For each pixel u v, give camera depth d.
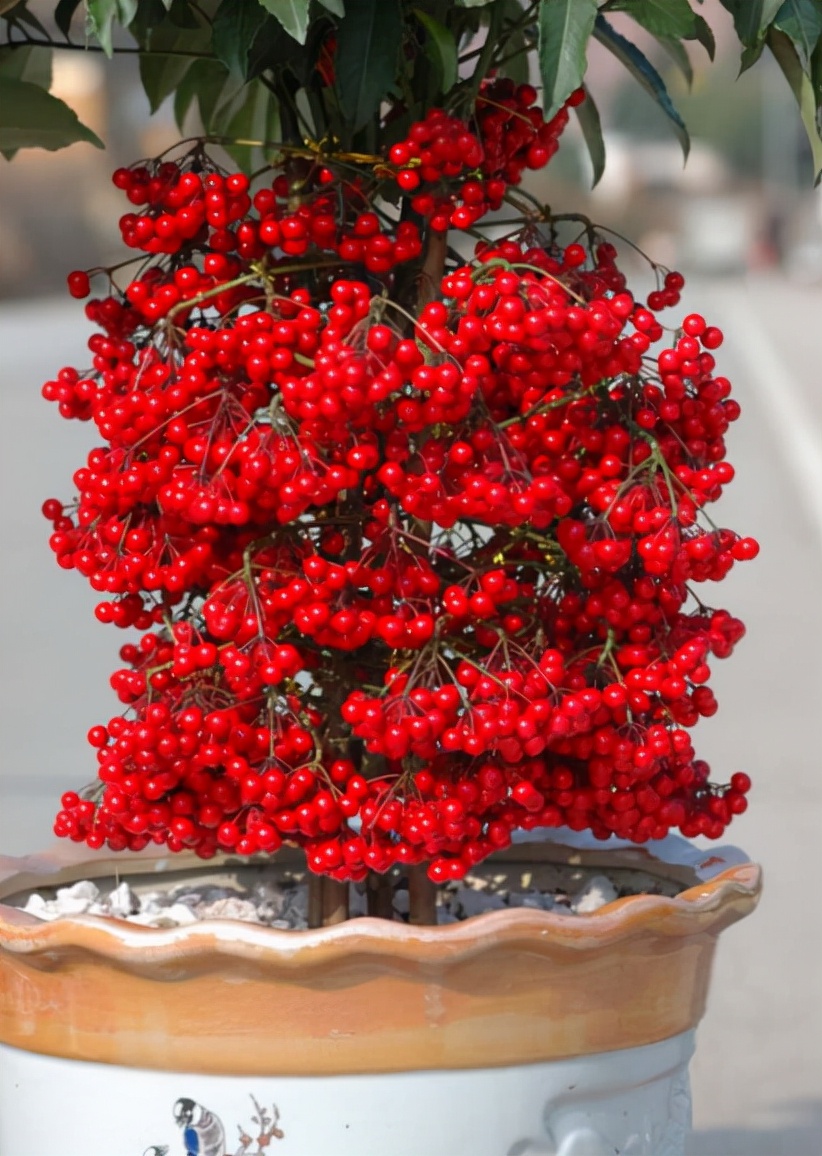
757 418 8.70
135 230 1.43
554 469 1.41
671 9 1.45
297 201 1.44
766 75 20.84
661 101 1.57
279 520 1.40
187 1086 1.40
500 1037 1.40
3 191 14.45
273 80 1.52
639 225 17.81
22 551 5.70
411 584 1.40
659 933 1.42
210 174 1.44
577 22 1.37
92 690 4.08
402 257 1.42
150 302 1.42
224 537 1.44
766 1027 2.35
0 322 12.68
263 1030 1.39
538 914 1.39
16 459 6.80
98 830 1.46
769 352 11.54
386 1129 1.39
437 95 1.47
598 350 1.37
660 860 1.58
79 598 5.18
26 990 1.42
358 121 1.42
